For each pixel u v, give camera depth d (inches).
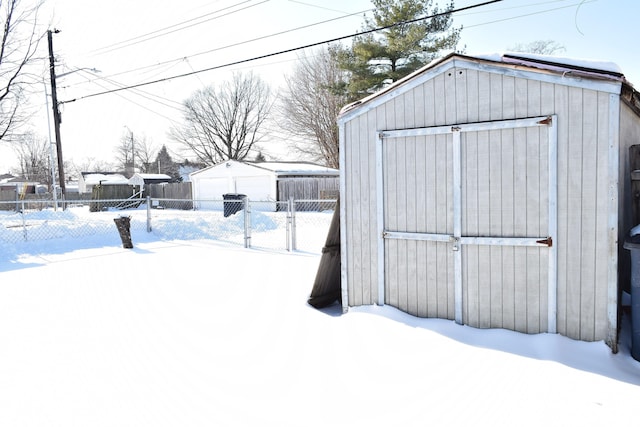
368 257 180.1
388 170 173.2
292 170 928.3
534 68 141.6
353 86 902.4
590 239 136.3
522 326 148.4
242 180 968.9
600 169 134.2
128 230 394.3
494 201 152.1
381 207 175.0
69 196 1211.9
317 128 1369.3
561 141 139.9
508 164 149.2
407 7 848.9
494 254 152.7
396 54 878.4
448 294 162.6
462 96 156.3
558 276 142.2
